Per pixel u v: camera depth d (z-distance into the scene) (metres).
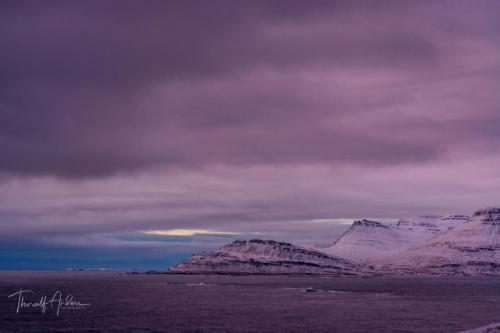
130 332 99.12
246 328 104.69
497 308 147.75
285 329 103.19
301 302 168.50
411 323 112.06
